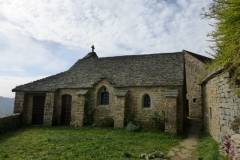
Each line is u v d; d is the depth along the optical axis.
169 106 14.11
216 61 5.42
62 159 7.84
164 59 18.59
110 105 17.00
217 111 10.21
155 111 15.36
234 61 4.64
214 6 4.11
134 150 9.26
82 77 19.47
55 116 18.30
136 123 15.79
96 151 8.88
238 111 7.10
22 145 10.17
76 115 17.17
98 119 17.19
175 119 13.78
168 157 8.37
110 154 8.53
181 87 14.83
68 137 11.77
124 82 16.80
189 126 18.31
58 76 20.64
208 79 12.63
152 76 16.53
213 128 11.45
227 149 6.48
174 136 12.90
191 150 9.68
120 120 15.49
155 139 11.97
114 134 13.24
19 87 18.56
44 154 8.55
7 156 8.37
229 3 3.67
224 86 8.70
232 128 7.49
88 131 14.44
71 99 18.55
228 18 3.79
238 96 7.12
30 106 18.69
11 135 13.30
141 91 16.08
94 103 17.52
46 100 18.02
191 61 25.80
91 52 25.59
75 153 8.55
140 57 20.06
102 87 17.62
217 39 4.27
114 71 18.89
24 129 15.95
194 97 24.91
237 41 3.91
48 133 13.69
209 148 8.99
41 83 19.42
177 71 16.34
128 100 16.36
